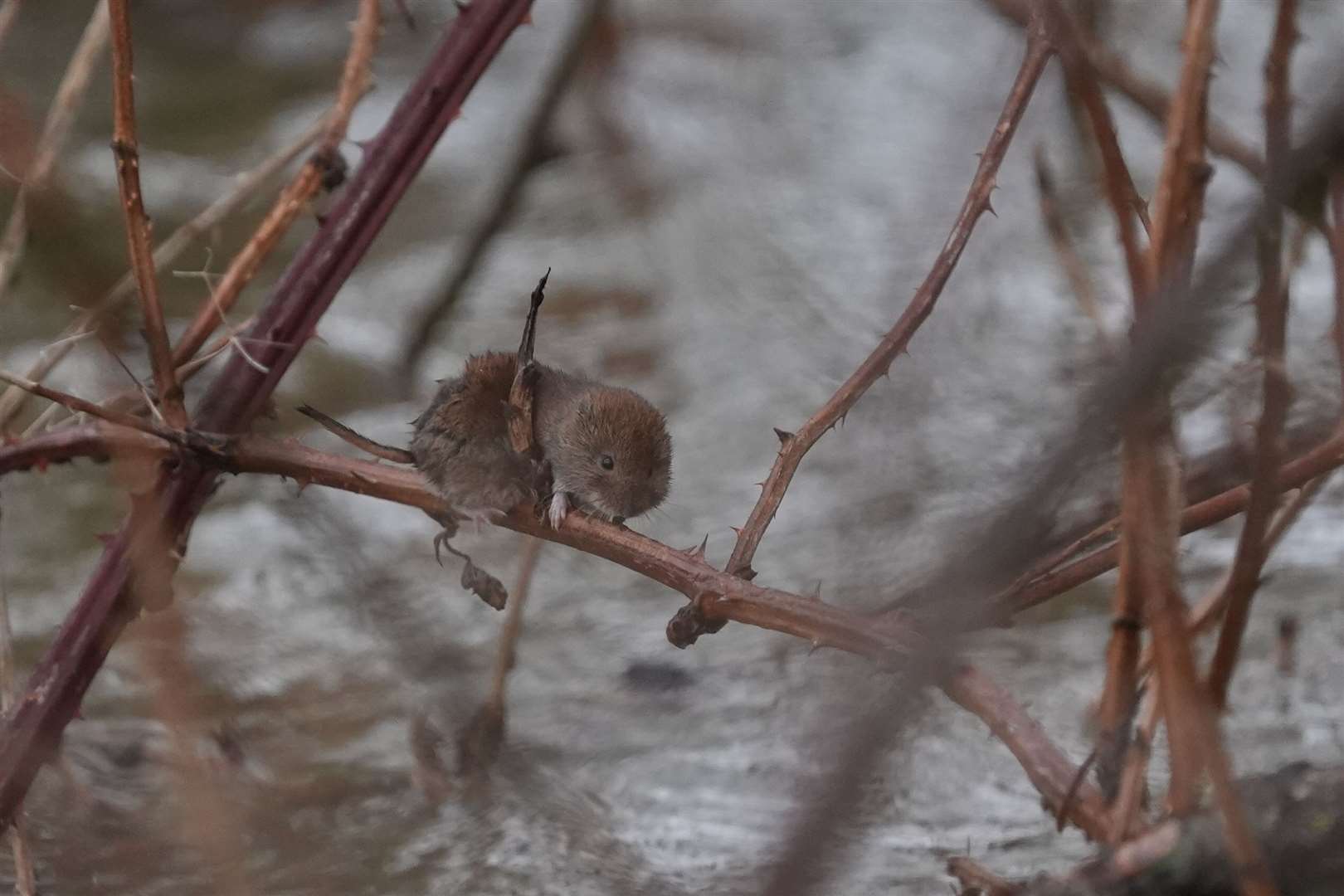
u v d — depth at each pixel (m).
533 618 12.38
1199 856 5.76
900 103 22.45
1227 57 21.42
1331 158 4.19
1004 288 16.03
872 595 7.66
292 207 8.39
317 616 12.16
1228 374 8.39
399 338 17.94
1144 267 5.52
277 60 28.67
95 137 24.42
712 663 11.47
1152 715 6.83
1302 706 9.77
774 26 26.95
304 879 8.71
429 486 7.31
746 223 19.45
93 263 6.67
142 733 10.56
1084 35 7.04
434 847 9.10
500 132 24.41
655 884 8.45
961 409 13.09
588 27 16.27
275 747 10.28
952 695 6.14
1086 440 4.22
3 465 7.89
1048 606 12.02
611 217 20.95
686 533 13.40
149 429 7.25
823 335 16.30
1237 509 6.46
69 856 9.00
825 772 4.59
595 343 17.55
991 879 6.62
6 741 7.71
